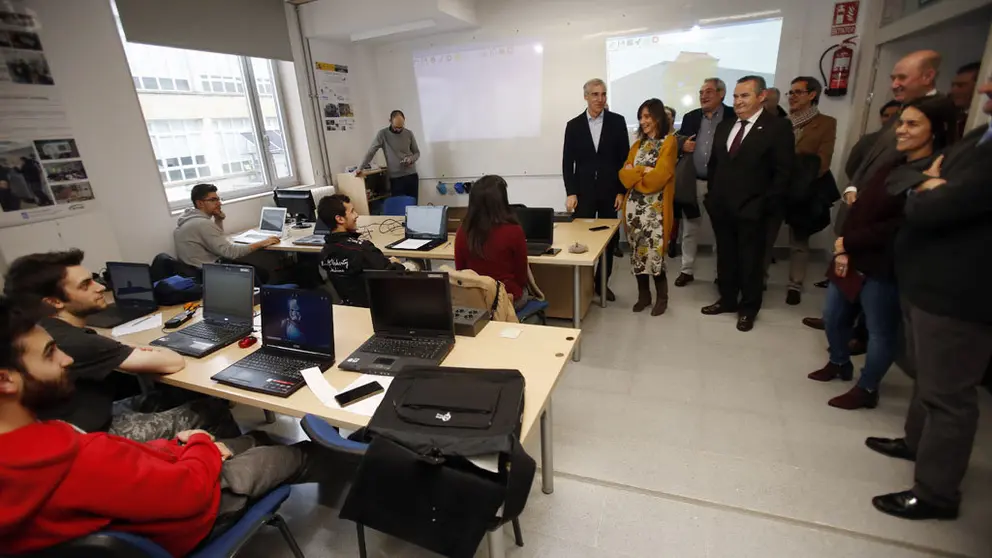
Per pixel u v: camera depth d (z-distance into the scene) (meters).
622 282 4.20
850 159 2.74
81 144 3.25
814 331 3.04
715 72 4.46
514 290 2.40
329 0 4.77
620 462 2.02
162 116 3.96
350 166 5.74
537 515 1.77
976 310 1.32
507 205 2.34
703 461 1.99
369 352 1.69
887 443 1.95
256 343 1.89
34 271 1.70
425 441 1.12
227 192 4.50
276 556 1.67
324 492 1.95
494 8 5.05
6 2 2.82
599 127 3.87
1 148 2.84
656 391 2.51
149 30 3.58
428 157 5.89
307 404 1.44
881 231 1.89
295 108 5.07
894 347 2.07
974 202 1.21
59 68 3.10
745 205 2.86
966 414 1.46
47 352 1.00
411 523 1.16
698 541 1.63
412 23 4.80
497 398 1.24
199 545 1.20
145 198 3.68
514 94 5.27
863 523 1.65
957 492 1.57
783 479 1.87
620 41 4.71
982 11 2.13
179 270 3.27
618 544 1.64
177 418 1.71
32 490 0.89
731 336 3.05
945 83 2.47
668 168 3.04
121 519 1.02
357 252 2.66
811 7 4.02
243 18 4.33
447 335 1.72
